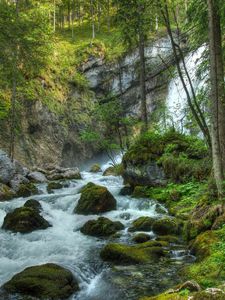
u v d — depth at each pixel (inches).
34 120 1222.3
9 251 411.8
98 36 1792.6
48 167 1075.9
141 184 653.9
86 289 317.7
